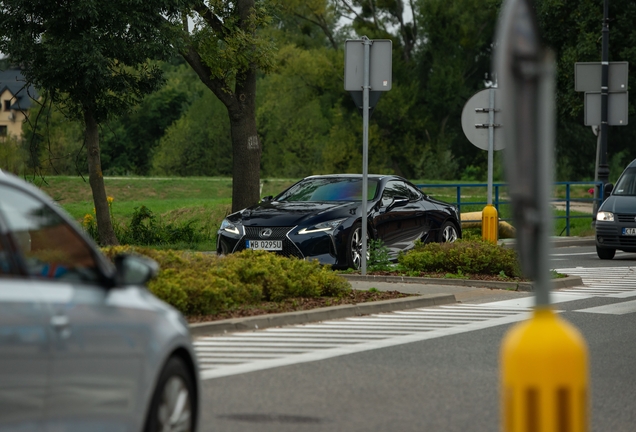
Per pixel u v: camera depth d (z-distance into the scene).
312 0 147.12
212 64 50.53
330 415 14.84
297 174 176.75
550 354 7.05
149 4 44.34
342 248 36.75
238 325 23.42
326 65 149.62
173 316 11.48
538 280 7.12
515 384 7.17
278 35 152.25
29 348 8.97
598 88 66.12
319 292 28.28
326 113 181.25
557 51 94.62
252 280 27.00
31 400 9.02
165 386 11.12
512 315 26.98
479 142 42.41
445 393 16.55
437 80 155.25
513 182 6.75
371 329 24.02
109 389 10.12
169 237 53.72
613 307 29.50
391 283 34.41
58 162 175.12
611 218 49.06
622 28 90.69
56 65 43.12
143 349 10.66
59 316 9.41
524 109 6.71
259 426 14.09
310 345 21.38
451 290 32.50
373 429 14.01
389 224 39.56
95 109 45.84
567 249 57.38
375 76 34.56
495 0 117.62
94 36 42.97
